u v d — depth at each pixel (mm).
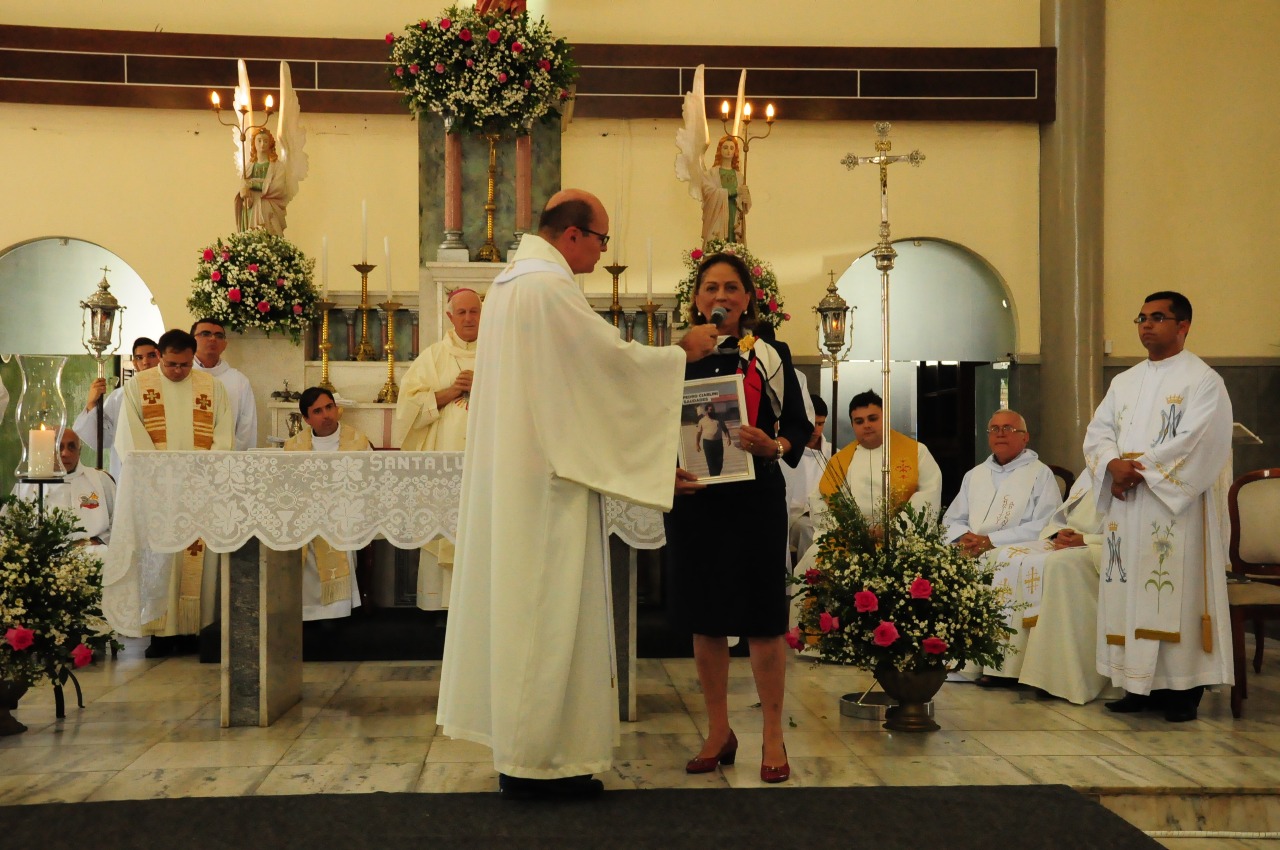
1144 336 4441
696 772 3330
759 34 9484
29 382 9469
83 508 5789
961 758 3533
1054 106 9336
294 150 7035
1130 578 4258
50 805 2932
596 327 3027
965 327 9750
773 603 3248
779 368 3336
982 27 9555
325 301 6277
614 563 4094
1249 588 4344
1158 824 3205
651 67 9242
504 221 6055
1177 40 9523
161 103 9008
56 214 9062
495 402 3086
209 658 5258
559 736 2961
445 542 5152
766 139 9469
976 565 4086
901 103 9344
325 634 5363
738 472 3125
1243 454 9414
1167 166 9484
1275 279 9492
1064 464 9117
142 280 9250
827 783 3223
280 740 3760
